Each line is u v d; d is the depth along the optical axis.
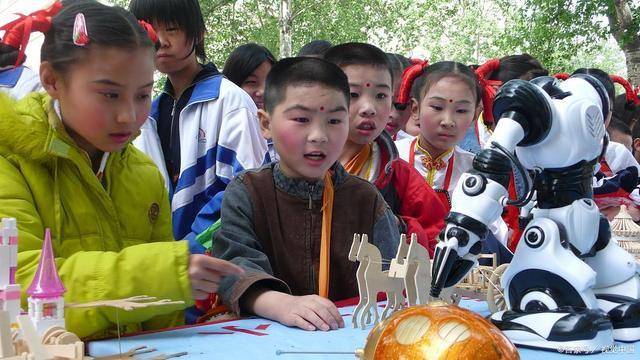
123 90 1.38
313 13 14.60
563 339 1.25
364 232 1.80
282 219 1.76
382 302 1.77
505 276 1.44
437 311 0.94
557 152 1.38
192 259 1.30
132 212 1.59
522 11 10.69
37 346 0.94
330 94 1.71
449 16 15.80
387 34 15.26
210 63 2.69
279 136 1.74
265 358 1.13
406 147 2.74
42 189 1.41
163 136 2.65
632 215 3.23
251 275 1.57
